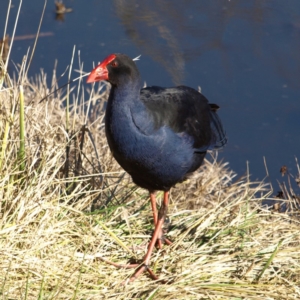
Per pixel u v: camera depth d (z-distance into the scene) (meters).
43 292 7.62
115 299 7.80
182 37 16.38
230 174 12.68
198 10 16.91
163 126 8.62
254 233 9.16
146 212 9.85
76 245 8.55
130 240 9.09
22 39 15.80
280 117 14.60
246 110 14.77
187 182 11.63
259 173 13.33
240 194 11.67
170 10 16.83
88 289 7.98
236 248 8.82
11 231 8.10
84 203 9.15
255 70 15.71
